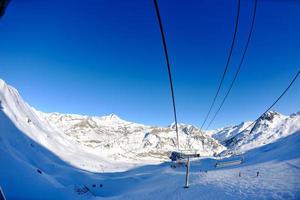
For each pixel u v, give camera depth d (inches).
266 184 1716.3
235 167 3681.1
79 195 3048.7
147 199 2265.0
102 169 7564.0
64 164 6008.9
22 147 4527.6
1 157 2935.5
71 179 4284.0
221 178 2444.6
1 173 2615.7
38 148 5575.8
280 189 1466.5
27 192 2512.3
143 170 7391.7
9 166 2842.0
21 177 2748.5
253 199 1365.7
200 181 2460.6
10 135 4589.1
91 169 6998.0
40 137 6801.2
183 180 2896.2
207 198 1653.5
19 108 6998.0
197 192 1902.1
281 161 3070.9
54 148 7037.4
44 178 3085.6
